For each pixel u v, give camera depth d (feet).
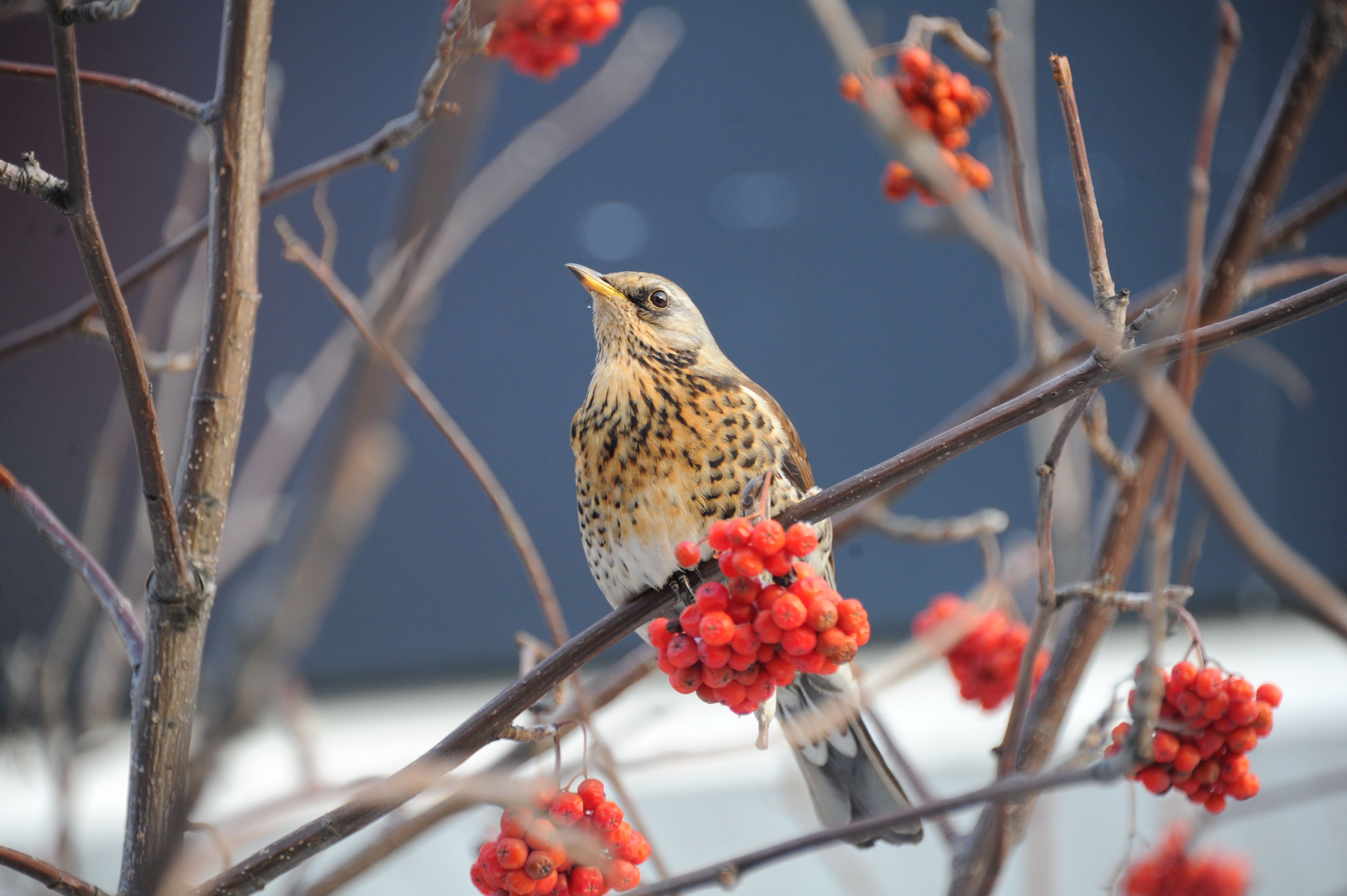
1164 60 29.78
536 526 28.40
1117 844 23.11
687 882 15.80
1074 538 16.69
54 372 22.27
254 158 16.10
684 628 15.93
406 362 16.37
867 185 29.96
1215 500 16.61
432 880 22.62
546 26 16.37
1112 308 15.90
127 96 21.59
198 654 15.99
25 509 16.21
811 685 16.69
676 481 16.61
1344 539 30.12
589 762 16.47
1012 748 16.06
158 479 15.93
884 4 28.04
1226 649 28.30
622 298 16.76
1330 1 16.47
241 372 16.08
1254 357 20.27
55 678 16.35
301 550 15.38
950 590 29.48
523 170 17.04
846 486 16.03
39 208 18.61
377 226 26.37
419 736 25.03
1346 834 23.89
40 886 16.17
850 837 15.76
